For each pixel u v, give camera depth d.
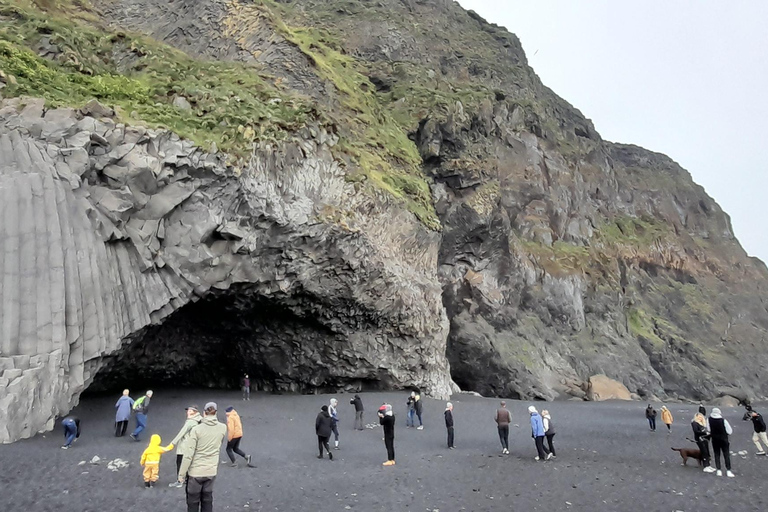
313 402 23.38
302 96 29.53
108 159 17.16
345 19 55.91
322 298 24.27
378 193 27.58
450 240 40.34
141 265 17.47
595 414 28.47
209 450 6.20
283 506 8.77
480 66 62.81
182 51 31.70
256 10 33.53
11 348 12.94
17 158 15.09
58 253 14.23
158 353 21.70
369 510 8.73
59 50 21.47
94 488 9.19
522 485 10.73
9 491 8.70
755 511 8.98
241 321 23.22
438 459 13.46
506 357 39.25
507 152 52.44
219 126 21.11
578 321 48.84
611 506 9.23
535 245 50.22
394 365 28.16
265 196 20.75
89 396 19.61
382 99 43.09
